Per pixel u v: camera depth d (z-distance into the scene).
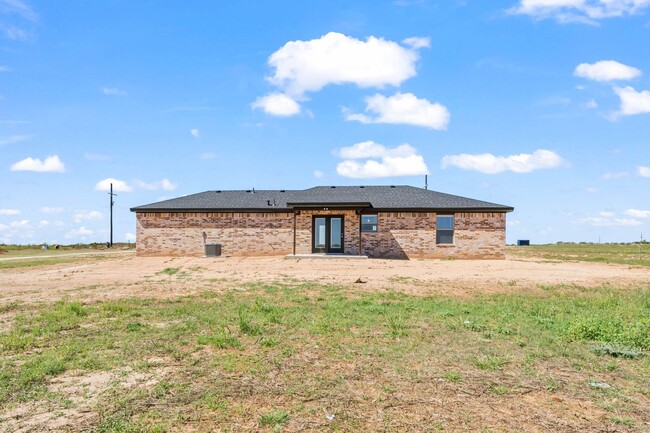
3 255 37.91
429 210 28.61
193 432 4.71
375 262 25.25
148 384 6.15
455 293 15.05
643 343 8.14
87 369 6.79
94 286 16.44
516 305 12.45
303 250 28.80
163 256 30.03
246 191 34.94
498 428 4.86
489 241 28.28
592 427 4.90
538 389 6.04
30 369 6.64
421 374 6.58
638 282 17.84
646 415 5.23
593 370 6.88
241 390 5.90
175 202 31.61
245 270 21.58
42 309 11.73
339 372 6.64
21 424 4.91
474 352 7.74
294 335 8.86
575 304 12.75
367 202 27.53
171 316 10.81
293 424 4.92
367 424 4.93
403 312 11.26
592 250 47.88
